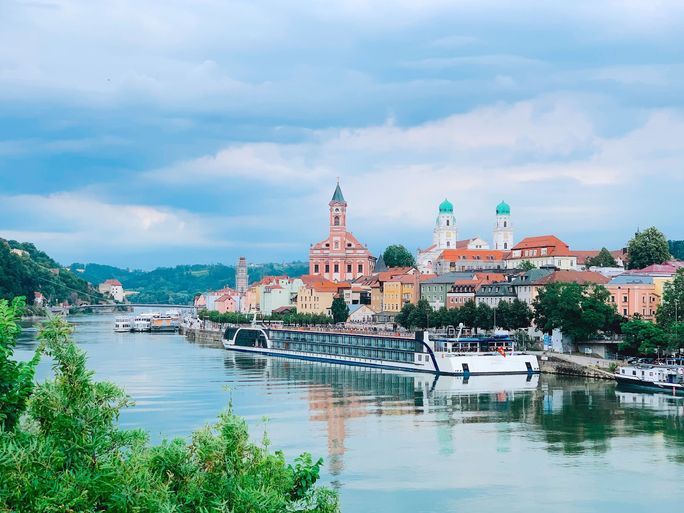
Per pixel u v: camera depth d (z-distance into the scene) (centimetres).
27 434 4791
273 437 15225
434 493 11825
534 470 12925
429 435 15412
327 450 14225
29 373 4878
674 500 11475
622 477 12519
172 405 18288
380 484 12244
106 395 5278
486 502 11438
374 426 16250
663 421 16512
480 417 17200
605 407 18238
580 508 11200
